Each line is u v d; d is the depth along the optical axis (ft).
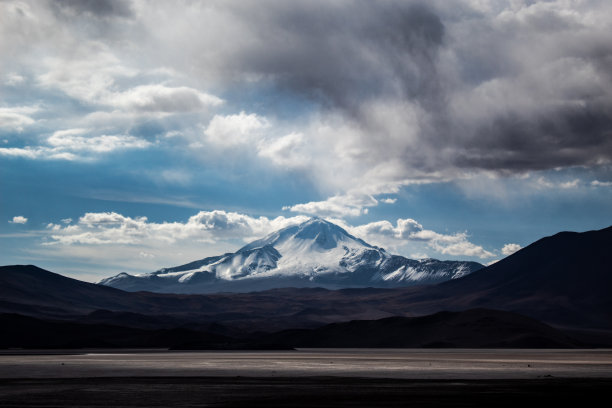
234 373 303.68
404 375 289.33
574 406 176.86
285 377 278.67
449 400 190.08
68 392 214.48
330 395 204.44
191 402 186.70
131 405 179.83
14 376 285.43
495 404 181.37
